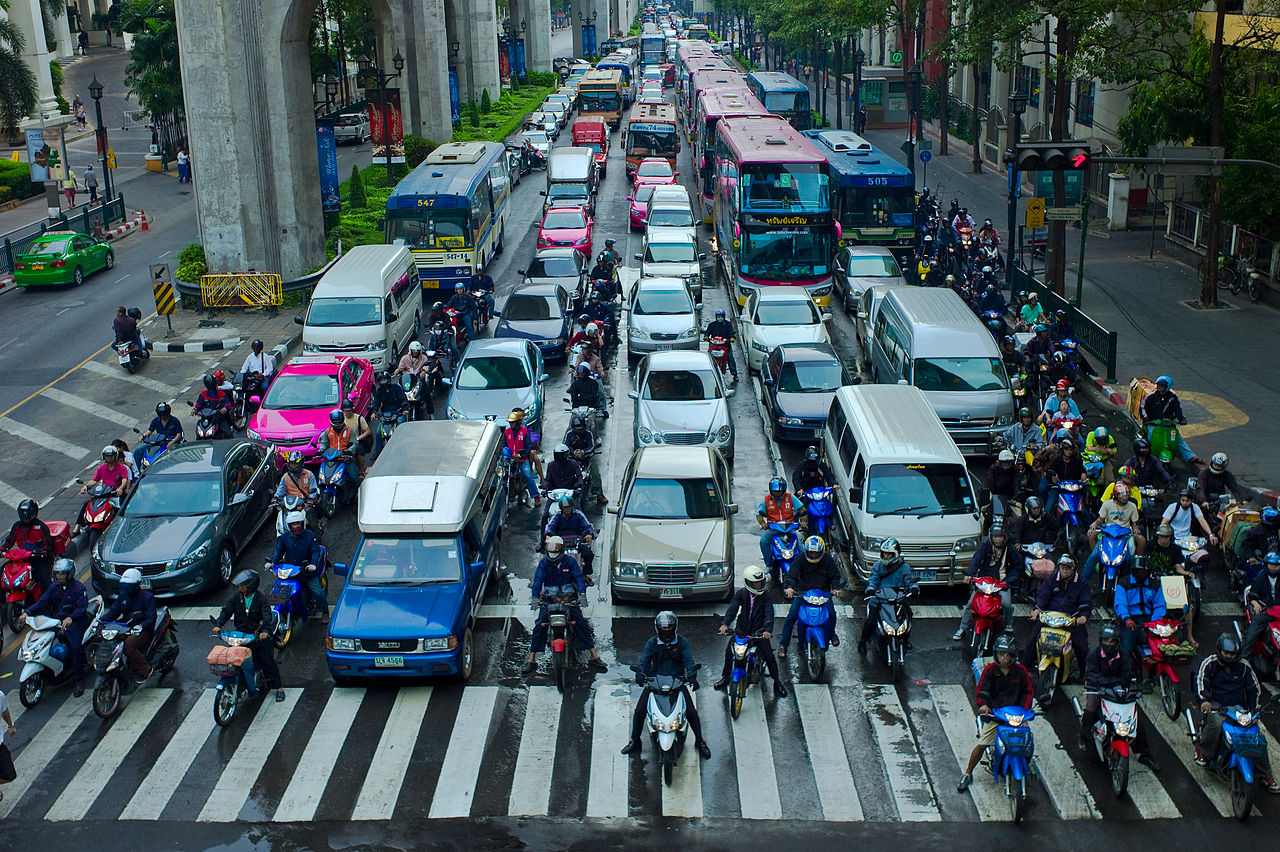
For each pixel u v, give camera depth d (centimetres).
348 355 2612
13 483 2138
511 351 2317
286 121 3512
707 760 1243
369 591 1431
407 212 3350
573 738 1290
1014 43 3728
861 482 1697
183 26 3312
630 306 2812
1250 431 2173
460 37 7800
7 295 3603
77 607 1423
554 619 1373
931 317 2298
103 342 3066
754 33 12200
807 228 3023
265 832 1131
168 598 1645
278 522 1728
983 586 1421
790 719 1324
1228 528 1628
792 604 1441
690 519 1636
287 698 1390
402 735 1300
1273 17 2980
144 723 1341
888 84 7006
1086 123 4494
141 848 1111
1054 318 2705
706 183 4494
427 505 1501
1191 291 3177
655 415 2097
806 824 1128
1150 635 1323
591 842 1103
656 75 10269
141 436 2277
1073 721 1310
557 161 4531
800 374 2270
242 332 3125
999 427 2130
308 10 3578
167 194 5294
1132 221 4084
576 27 12688
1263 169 2919
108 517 1869
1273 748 1252
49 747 1298
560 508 1642
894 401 1891
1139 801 1158
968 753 1248
